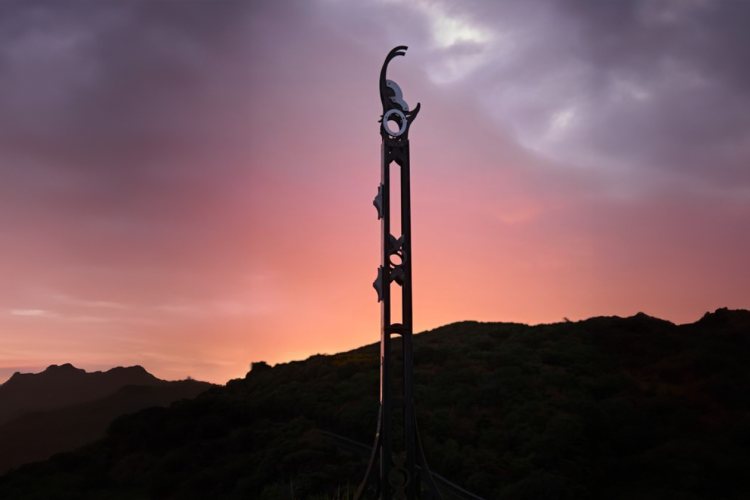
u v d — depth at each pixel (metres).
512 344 55.28
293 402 50.25
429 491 9.64
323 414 45.34
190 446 45.50
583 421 37.06
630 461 32.62
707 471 30.28
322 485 30.91
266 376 66.44
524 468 32.06
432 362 53.12
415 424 9.83
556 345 52.88
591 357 49.03
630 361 48.25
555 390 42.84
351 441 39.22
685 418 37.25
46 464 48.97
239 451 42.78
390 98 10.48
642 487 30.33
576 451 33.94
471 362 51.28
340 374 55.47
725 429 35.69
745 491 28.06
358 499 9.55
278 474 34.91
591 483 31.52
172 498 37.91
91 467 47.56
